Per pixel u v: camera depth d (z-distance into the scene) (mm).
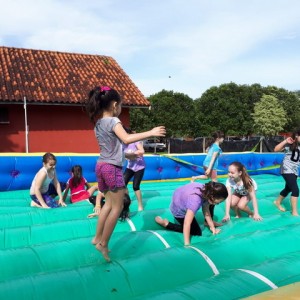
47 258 3293
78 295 2658
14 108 13406
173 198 4344
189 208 3947
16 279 2725
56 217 4949
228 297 2512
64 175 7766
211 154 7012
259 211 5562
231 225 4613
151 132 2959
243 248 3613
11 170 7289
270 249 3699
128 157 3990
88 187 6320
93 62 17250
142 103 15039
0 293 2527
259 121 59281
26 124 12734
